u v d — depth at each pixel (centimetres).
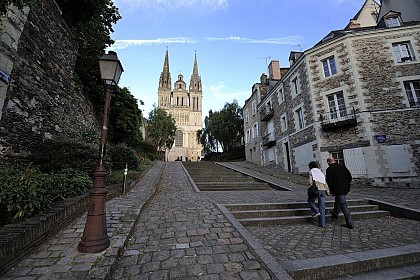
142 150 2286
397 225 529
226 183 1084
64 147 699
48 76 770
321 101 1385
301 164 1527
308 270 295
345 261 317
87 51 1149
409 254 350
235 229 412
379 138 1159
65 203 432
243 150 3262
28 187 363
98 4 996
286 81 1781
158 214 515
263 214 568
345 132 1266
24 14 600
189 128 6694
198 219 473
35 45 700
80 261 280
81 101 1048
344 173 531
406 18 1470
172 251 325
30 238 298
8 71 546
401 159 1117
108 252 304
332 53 1373
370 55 1268
